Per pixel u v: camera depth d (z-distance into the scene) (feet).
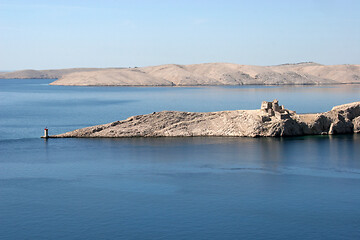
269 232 199.72
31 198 245.86
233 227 205.16
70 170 300.81
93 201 240.32
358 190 256.32
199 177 282.56
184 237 195.21
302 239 193.06
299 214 220.23
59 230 203.21
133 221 212.84
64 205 234.79
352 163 313.32
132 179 279.28
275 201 238.68
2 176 287.28
